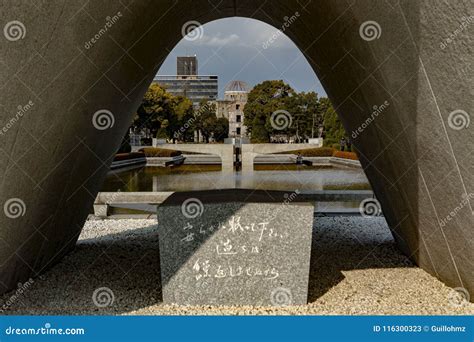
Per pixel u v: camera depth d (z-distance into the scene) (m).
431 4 3.45
